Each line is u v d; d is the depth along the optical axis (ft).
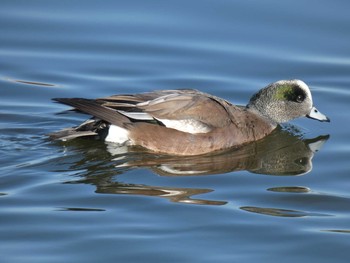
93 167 46.55
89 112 47.75
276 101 53.78
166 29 65.16
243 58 62.44
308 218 41.19
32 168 46.24
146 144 49.06
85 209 41.45
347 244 38.42
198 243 38.29
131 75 60.34
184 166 47.47
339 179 46.24
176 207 41.88
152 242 38.22
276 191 44.37
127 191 43.62
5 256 36.70
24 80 59.16
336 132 53.72
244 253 37.45
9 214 40.70
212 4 67.62
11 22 65.46
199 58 62.44
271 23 65.77
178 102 49.49
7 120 53.52
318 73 61.05
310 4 67.51
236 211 41.65
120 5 67.87
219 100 50.96
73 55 62.39
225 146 50.14
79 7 67.56
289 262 36.76
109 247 37.68
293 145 51.44
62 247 37.65
